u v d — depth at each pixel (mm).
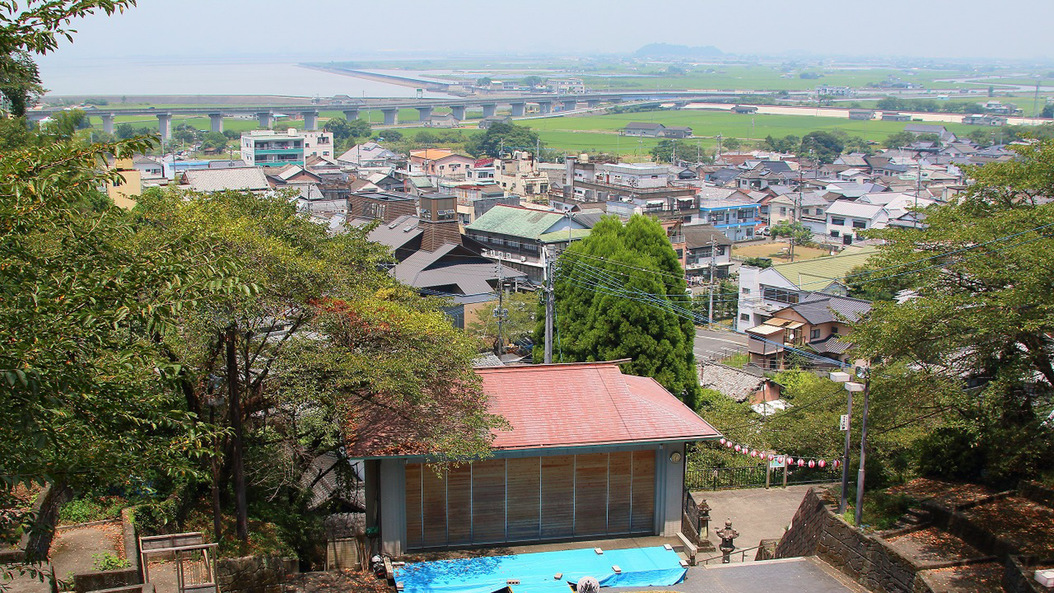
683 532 20234
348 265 20688
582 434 19094
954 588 15453
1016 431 19109
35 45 10422
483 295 53000
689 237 80750
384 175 114688
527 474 19312
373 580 17500
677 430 19516
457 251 58562
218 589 14320
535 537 19531
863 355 19250
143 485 12633
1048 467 19422
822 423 26547
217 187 87312
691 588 17312
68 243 10398
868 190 114875
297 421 20109
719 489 25688
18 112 34188
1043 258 16672
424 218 61219
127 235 11852
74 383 9656
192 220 16031
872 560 17297
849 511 18953
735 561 20125
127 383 10641
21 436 9195
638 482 19859
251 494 19172
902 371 19844
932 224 21453
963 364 20062
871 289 38312
